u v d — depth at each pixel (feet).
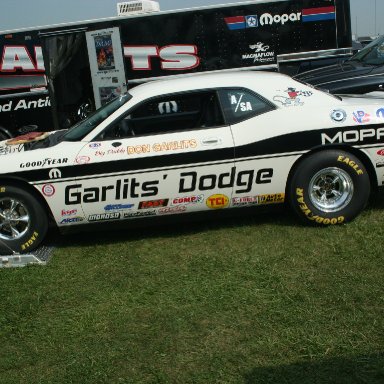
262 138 15.81
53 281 14.69
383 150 16.03
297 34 30.17
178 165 15.76
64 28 30.60
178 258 15.40
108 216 16.26
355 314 11.49
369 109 16.17
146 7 30.45
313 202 16.26
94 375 10.32
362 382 9.37
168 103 16.11
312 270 13.78
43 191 15.93
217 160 15.79
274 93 16.26
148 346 11.10
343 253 14.56
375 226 16.10
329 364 9.93
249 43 30.27
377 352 10.14
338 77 26.27
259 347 10.66
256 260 14.62
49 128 31.76
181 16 30.01
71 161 15.78
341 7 29.81
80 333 11.87
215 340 11.09
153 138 15.92
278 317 11.69
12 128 31.73
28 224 16.37
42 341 11.75
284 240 15.83
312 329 11.06
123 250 16.42
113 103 17.19
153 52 30.55
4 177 15.81
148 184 15.89
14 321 12.67
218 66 30.60
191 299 12.87
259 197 16.28
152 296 13.25
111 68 30.91
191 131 15.98
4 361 11.13
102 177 15.81
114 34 30.45
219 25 30.09
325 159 15.88
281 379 9.66
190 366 10.31
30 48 30.83
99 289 13.94
